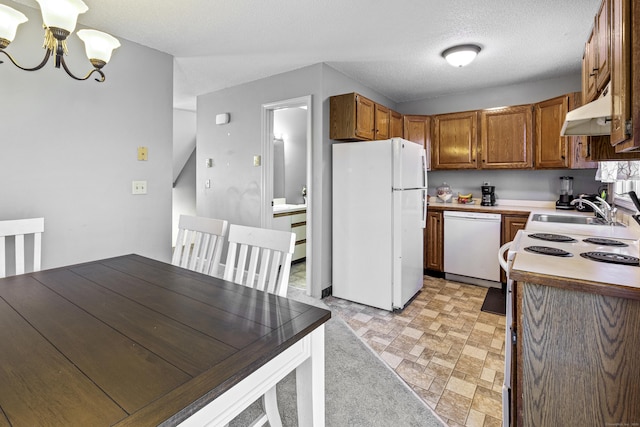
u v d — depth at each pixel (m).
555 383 1.16
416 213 3.22
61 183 2.33
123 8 2.19
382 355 2.20
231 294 1.29
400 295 2.91
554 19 2.30
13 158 2.13
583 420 1.12
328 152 3.26
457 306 3.05
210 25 2.41
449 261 3.77
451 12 2.22
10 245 2.14
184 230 2.06
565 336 1.14
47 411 0.64
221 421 0.79
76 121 2.39
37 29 2.19
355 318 2.80
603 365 1.08
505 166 3.68
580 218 2.87
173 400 0.68
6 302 1.19
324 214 3.25
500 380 1.93
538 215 3.07
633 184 2.45
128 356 0.83
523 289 1.20
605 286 1.05
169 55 2.94
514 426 1.26
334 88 3.30
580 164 3.09
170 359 0.82
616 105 1.15
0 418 0.61
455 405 1.72
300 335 0.97
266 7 2.17
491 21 2.33
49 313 1.10
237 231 1.71
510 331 1.38
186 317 1.07
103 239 2.56
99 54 1.56
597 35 1.78
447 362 2.12
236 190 3.91
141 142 2.76
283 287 1.44
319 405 1.09
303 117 5.31
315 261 3.26
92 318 1.06
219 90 4.02
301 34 2.56
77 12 1.36
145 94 2.77
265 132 3.60
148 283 1.42
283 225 4.29
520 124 3.57
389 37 2.58
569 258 1.39
